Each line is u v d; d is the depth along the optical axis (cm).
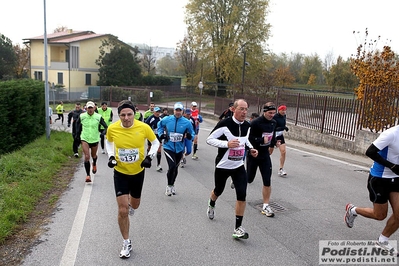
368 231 539
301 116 1625
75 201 661
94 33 5188
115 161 440
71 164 1005
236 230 495
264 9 3997
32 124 1480
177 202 670
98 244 476
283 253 461
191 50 4391
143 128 461
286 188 786
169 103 3994
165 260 436
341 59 4125
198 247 473
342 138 1320
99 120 839
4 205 579
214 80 4553
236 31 4053
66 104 3844
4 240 478
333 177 909
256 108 2322
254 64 4053
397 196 435
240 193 496
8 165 816
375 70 1500
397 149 423
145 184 807
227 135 499
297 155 1255
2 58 4291
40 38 4509
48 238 493
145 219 574
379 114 1157
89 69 4675
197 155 1228
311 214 614
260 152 607
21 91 1341
